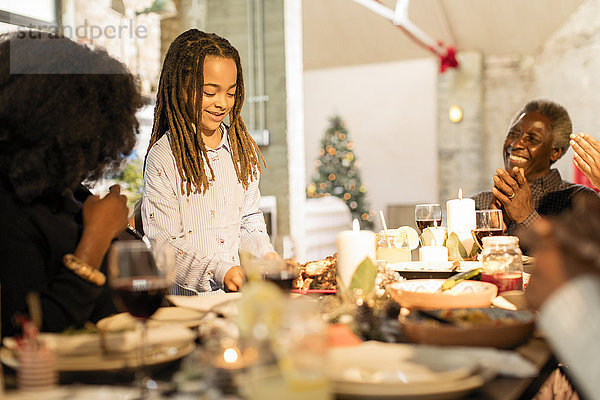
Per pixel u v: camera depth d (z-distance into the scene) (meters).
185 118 2.12
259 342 0.79
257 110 6.35
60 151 1.35
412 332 1.07
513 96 10.30
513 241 1.53
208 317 1.28
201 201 2.13
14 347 1.01
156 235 2.03
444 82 10.48
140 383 0.91
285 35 6.27
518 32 9.58
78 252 1.29
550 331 0.79
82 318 1.24
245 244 2.21
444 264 1.96
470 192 10.41
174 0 5.27
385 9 8.34
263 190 6.37
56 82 1.35
